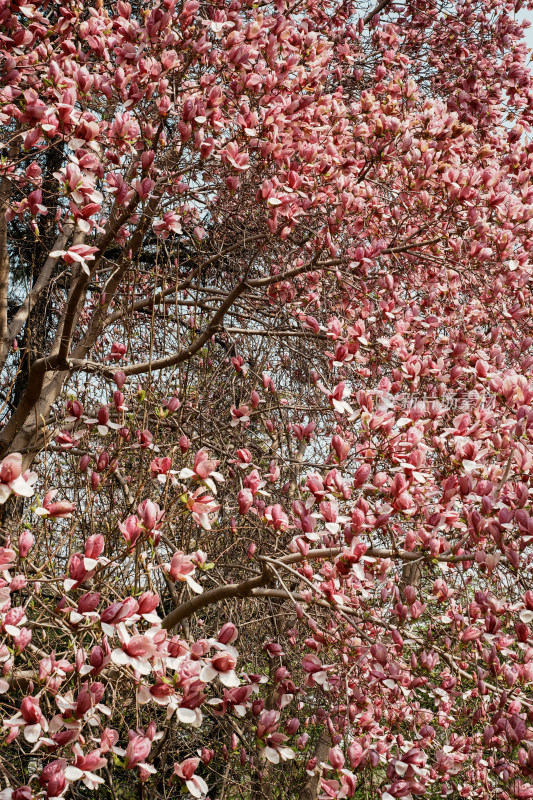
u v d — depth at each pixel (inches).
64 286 234.4
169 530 168.1
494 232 167.0
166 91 139.3
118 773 151.5
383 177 186.9
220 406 199.3
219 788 194.2
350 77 246.1
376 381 167.9
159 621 86.7
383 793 98.3
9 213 163.9
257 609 193.5
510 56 249.1
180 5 161.8
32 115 120.0
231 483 179.9
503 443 124.4
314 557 115.7
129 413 161.3
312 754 192.2
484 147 181.8
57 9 171.5
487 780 138.5
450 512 114.0
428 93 263.7
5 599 89.5
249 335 207.3
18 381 223.5
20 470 81.7
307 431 133.3
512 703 113.6
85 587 130.3
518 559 105.9
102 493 159.8
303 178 160.4
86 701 83.4
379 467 133.2
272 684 160.9
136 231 146.1
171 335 197.5
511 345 174.9
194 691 89.4
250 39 153.9
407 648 126.9
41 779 78.6
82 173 113.0
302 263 186.9
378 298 174.4
